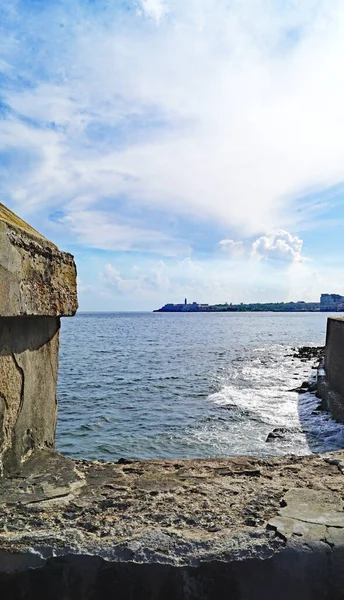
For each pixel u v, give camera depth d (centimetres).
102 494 241
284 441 1111
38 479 260
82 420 1373
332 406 1356
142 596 184
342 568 186
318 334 6450
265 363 2883
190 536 196
